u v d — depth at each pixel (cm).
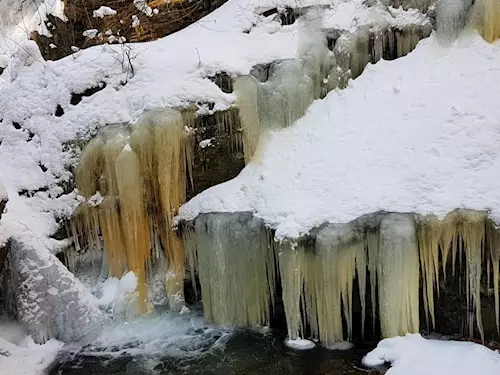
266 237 654
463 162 627
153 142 714
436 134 670
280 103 759
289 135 756
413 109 711
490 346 586
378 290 629
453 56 750
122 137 723
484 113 666
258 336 667
